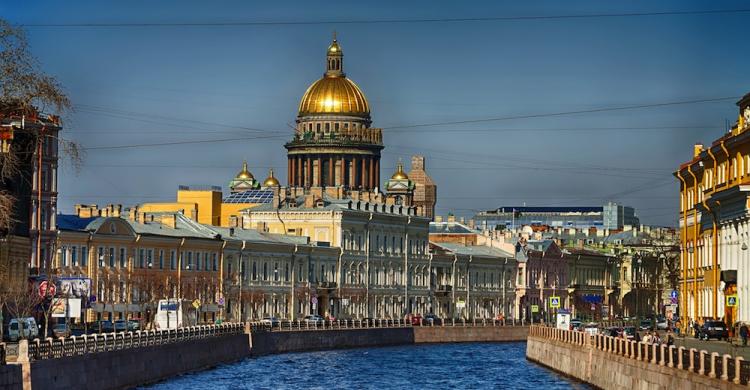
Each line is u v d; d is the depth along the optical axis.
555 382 130.75
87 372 97.81
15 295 138.25
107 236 178.75
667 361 87.19
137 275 181.88
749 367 70.50
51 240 163.75
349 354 181.38
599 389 112.62
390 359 171.12
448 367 155.38
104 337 106.06
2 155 99.25
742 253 129.12
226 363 153.62
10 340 126.12
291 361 163.12
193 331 140.62
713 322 131.00
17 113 94.56
